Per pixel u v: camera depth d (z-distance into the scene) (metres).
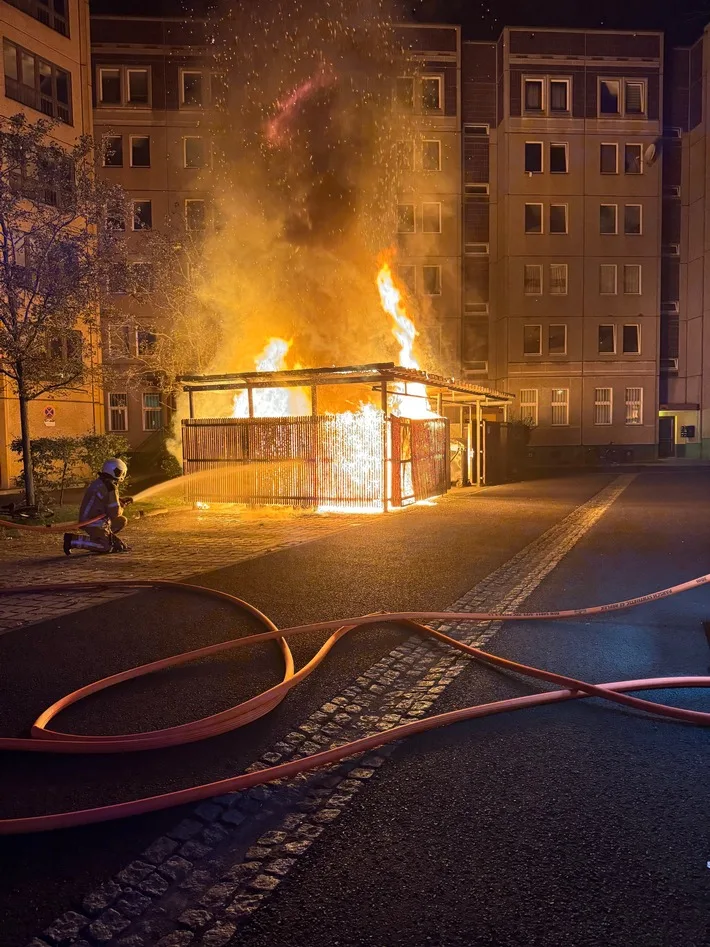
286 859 2.60
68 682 4.48
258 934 2.21
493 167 39.28
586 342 38.62
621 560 8.77
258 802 3.01
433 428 17.83
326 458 14.85
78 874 2.53
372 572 7.97
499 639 5.43
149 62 35.91
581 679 4.56
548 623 5.91
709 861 2.57
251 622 5.86
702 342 39.34
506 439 25.33
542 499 17.30
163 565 8.57
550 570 8.11
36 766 3.37
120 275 15.48
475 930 2.21
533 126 38.06
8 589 6.96
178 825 2.84
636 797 3.03
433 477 17.78
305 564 8.47
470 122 39.16
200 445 16.06
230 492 15.72
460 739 3.63
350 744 3.38
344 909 2.32
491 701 4.16
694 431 39.97
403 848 2.66
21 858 2.62
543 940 2.17
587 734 3.70
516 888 2.42
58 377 14.48
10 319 13.64
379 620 5.62
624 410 38.94
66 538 9.41
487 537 10.69
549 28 37.88
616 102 38.47
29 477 13.96
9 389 21.27
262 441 15.40
